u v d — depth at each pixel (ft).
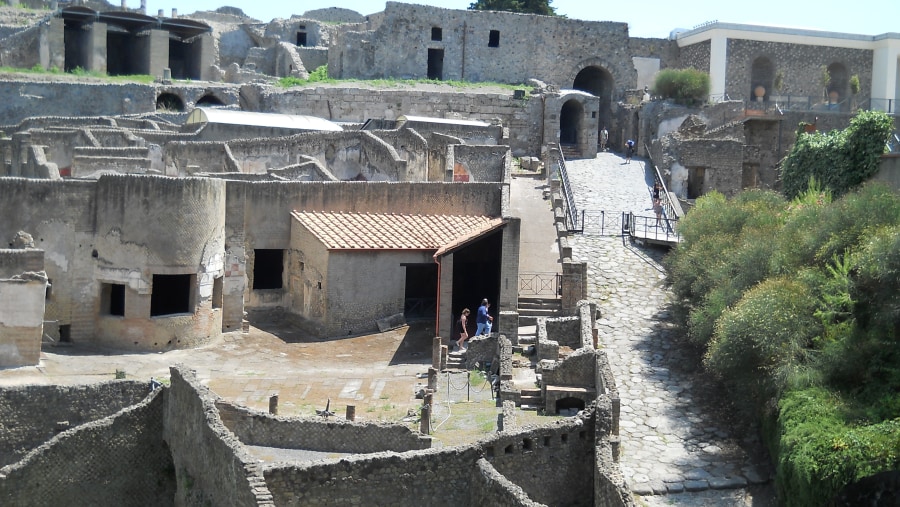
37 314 90.12
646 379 87.61
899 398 67.77
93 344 100.27
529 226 122.62
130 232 99.04
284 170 128.98
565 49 217.56
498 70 215.92
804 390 70.74
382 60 211.20
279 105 189.06
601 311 102.53
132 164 127.03
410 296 112.27
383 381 89.35
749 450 75.51
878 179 112.06
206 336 102.42
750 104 192.65
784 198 117.08
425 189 118.01
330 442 68.64
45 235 99.04
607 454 64.64
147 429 73.31
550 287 106.22
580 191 148.87
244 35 232.73
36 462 69.51
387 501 60.95
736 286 86.43
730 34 207.51
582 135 186.39
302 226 110.73
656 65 220.43
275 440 68.59
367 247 107.96
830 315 76.02
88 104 180.86
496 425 74.49
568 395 78.43
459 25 214.07
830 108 194.39
